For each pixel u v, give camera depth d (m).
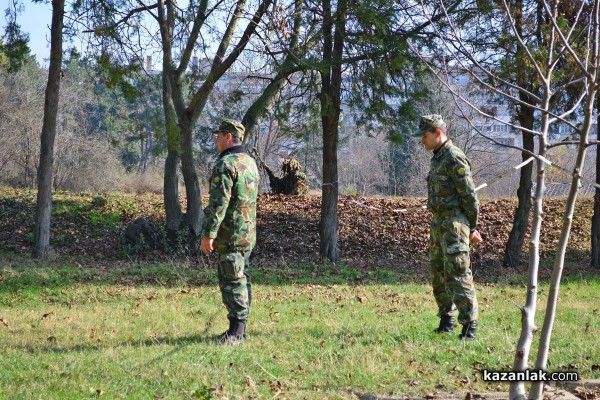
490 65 13.31
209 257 17.27
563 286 12.44
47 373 5.55
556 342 6.68
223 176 6.51
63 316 8.88
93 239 18.78
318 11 14.70
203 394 4.86
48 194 16.36
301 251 18.72
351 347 6.42
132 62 15.90
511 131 15.48
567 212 3.48
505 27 12.73
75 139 35.19
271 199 23.50
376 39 14.23
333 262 17.30
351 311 9.17
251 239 6.80
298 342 6.76
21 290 11.43
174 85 16.92
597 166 16.81
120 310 9.31
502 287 12.72
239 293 6.77
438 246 6.92
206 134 33.59
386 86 15.30
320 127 18.58
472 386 5.18
